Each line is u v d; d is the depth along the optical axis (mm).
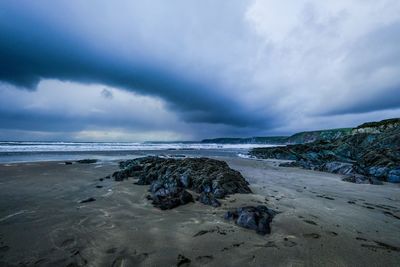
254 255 4801
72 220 6645
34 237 5520
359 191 11594
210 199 8680
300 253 4910
